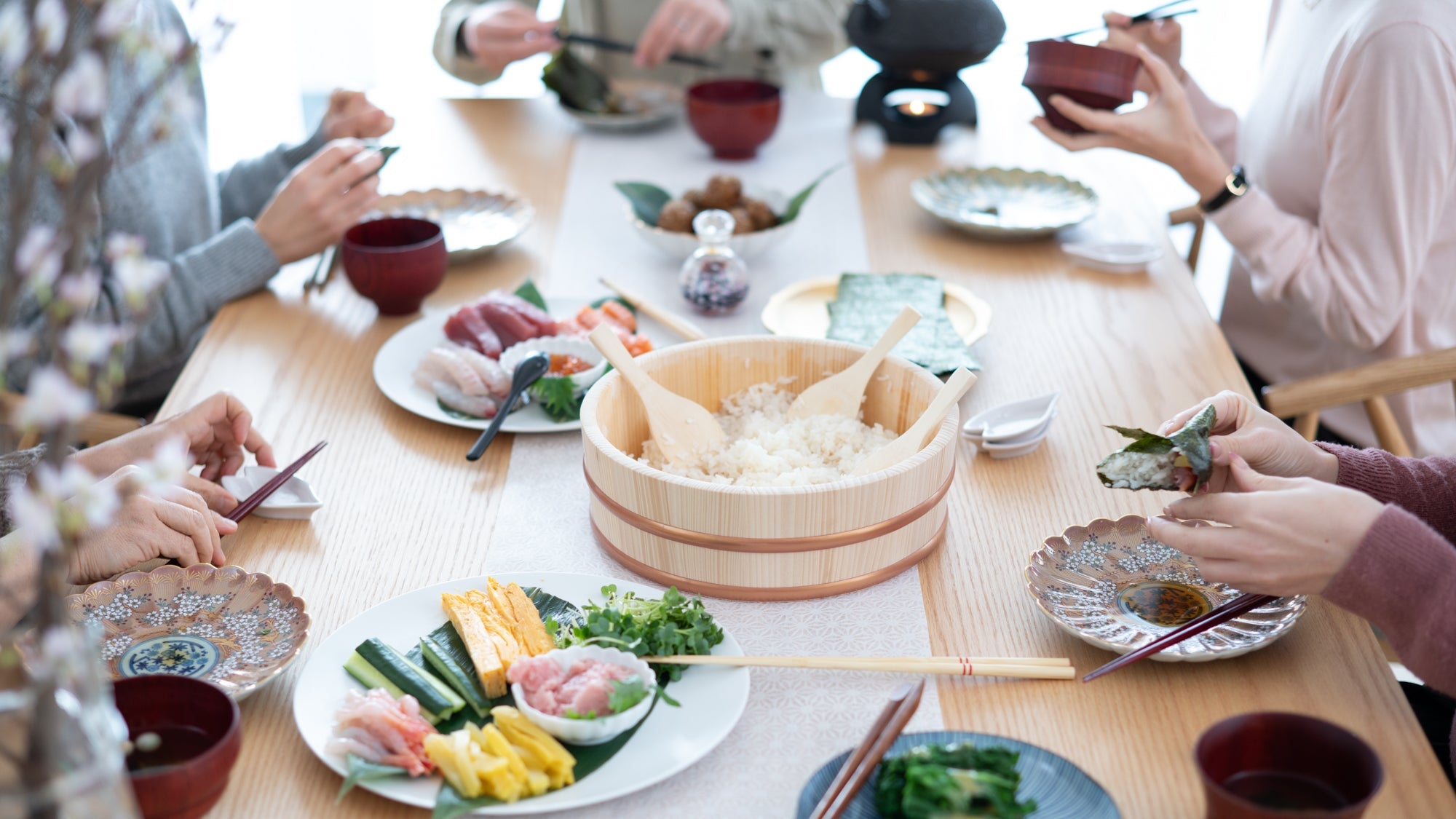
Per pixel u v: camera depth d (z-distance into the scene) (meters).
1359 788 1.48
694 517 1.74
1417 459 1.82
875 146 2.83
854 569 1.77
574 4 3.30
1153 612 1.74
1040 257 2.43
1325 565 1.62
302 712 1.61
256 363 2.15
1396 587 1.60
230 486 1.89
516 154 2.76
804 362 1.95
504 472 1.95
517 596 1.71
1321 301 2.34
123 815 1.39
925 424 1.81
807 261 2.41
